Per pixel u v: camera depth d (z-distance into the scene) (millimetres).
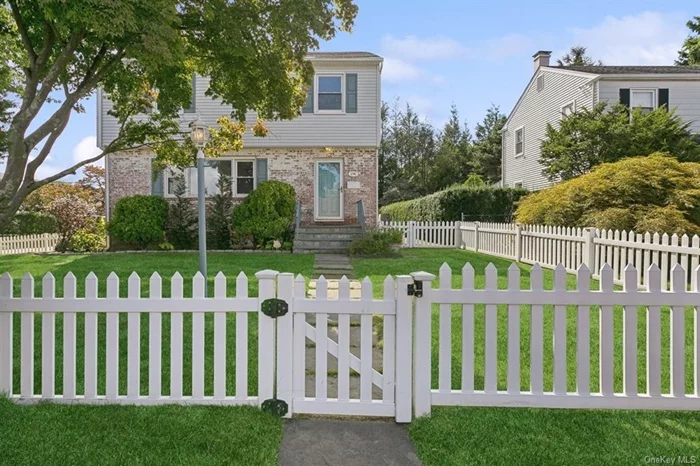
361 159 16328
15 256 12625
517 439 2871
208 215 15602
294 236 14758
